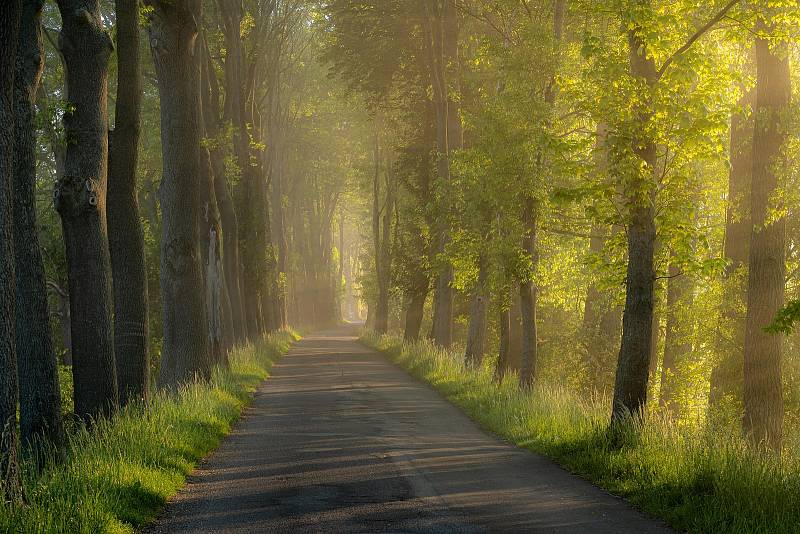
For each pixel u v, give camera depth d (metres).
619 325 35.25
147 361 17.34
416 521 9.39
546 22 23.59
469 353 31.38
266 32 52.12
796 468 10.55
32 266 12.07
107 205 16.95
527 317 23.95
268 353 42.44
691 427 14.68
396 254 51.44
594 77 14.58
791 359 23.86
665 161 15.23
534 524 9.27
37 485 9.59
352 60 43.00
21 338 12.09
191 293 23.69
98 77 14.80
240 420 19.55
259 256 48.78
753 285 20.06
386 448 15.28
